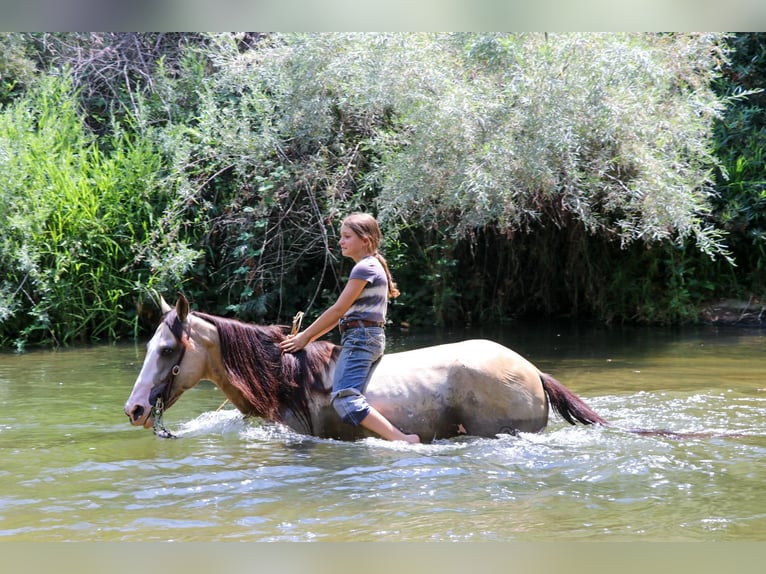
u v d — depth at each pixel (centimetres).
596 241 1274
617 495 468
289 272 1237
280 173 1152
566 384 789
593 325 1240
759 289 1274
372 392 562
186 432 614
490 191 957
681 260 1253
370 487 484
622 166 995
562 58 943
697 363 895
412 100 1010
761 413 658
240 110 1240
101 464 537
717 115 1004
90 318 1128
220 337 578
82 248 1155
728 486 481
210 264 1237
